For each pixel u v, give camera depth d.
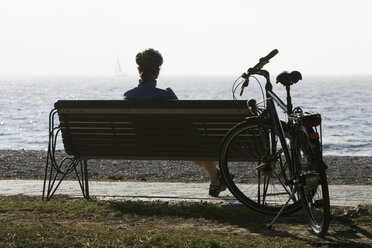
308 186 4.92
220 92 154.38
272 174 5.90
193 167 12.98
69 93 153.38
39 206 6.23
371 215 5.77
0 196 7.32
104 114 6.76
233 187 6.02
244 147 6.18
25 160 14.51
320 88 181.38
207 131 6.57
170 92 6.93
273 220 5.46
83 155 7.08
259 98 114.81
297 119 5.22
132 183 8.52
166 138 6.71
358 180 10.92
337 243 4.78
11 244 4.45
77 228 5.09
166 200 6.94
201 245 4.55
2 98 106.38
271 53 5.86
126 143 6.86
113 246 4.49
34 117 52.25
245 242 4.72
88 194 7.25
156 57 6.91
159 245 4.56
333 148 28.20
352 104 75.31
